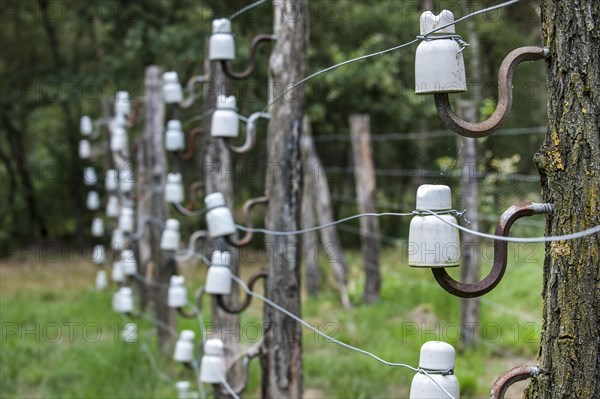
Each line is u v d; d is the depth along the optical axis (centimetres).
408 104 1570
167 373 819
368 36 1570
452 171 1016
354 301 1128
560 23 293
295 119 533
